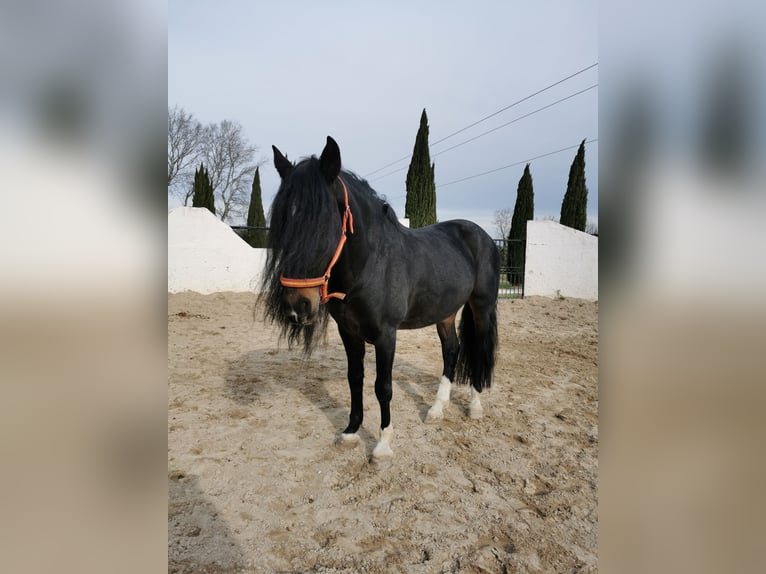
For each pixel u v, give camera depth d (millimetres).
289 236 2020
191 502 2254
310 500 2316
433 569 1847
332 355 5281
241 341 5859
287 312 2055
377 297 2555
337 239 2170
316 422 3295
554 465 2744
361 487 2445
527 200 17359
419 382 4352
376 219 2600
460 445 2990
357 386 2920
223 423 3232
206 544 1945
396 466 2672
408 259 2811
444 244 3338
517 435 3150
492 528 2127
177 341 5766
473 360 3545
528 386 4305
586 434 3205
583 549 1994
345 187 2375
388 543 2004
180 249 8961
